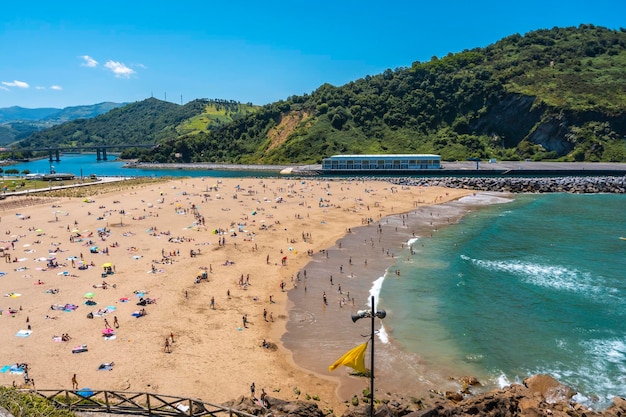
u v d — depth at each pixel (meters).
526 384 34.91
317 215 97.75
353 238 79.12
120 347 39.44
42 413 20.44
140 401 31.62
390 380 36.28
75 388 33.00
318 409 30.45
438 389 35.06
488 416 29.67
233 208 103.12
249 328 44.41
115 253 66.88
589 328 44.62
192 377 35.44
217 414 28.95
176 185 139.12
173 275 57.88
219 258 65.88
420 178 152.38
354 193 125.81
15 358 37.00
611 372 37.09
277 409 30.14
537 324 45.59
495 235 80.12
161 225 85.12
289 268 62.62
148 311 46.91
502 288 55.00
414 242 76.31
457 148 198.75
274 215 96.81
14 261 62.19
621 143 174.50
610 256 66.88
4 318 44.19
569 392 33.62
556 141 185.12
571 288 54.62
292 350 40.66
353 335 43.59
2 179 156.12
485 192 130.00
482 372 37.47
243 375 36.25
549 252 69.44
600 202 112.50
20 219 88.62
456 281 57.44
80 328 42.56
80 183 146.75
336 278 59.03
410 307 49.94
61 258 63.94
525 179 140.50
